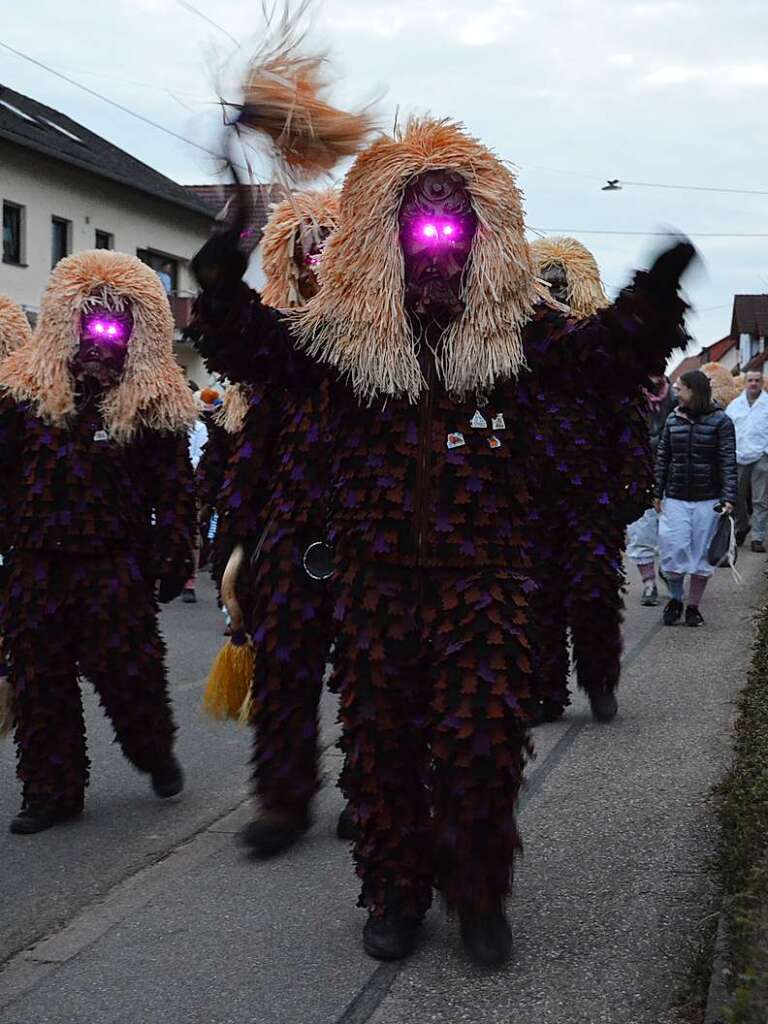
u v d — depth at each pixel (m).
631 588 11.27
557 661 6.19
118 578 4.94
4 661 5.03
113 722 5.09
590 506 6.11
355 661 3.49
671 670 7.49
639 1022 3.05
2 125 27.75
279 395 4.53
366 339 3.42
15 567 4.91
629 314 3.33
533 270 3.51
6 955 3.68
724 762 5.37
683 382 8.96
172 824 4.90
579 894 3.90
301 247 4.80
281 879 4.21
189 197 35.00
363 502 3.48
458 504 3.42
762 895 3.13
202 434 12.39
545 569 6.14
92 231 30.50
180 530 5.07
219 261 3.37
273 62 3.43
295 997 3.30
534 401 3.57
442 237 3.36
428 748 3.48
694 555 9.04
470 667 3.38
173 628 10.09
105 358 4.86
